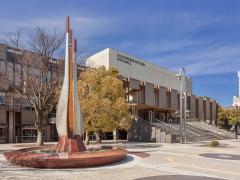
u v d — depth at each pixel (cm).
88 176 1425
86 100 2988
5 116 4303
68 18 2148
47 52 3344
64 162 1616
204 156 2295
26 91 3384
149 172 1552
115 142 4125
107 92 3173
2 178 1371
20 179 1348
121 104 3119
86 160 1659
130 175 1459
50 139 4738
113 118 3103
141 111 5894
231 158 2180
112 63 5781
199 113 7656
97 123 3012
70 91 2052
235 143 4019
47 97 3306
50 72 3716
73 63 2108
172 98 6669
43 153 1902
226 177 1425
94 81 3164
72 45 2125
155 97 6203
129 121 3266
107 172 1536
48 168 1627
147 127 4319
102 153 1808
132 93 5522
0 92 4062
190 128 5275
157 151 2673
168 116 6700
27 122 4550
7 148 3150
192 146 3331
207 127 5834
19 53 3478
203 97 7956
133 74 6359
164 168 1691
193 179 1370
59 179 1352
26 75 3338
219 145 3453
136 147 3147
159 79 7225
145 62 6769
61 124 2008
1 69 3941
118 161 1920
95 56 5931
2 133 4284
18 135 4469
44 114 3378
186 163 1897
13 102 4362
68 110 2025
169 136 4000
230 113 6944
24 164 1684
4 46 4025
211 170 1630
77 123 2017
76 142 1981
